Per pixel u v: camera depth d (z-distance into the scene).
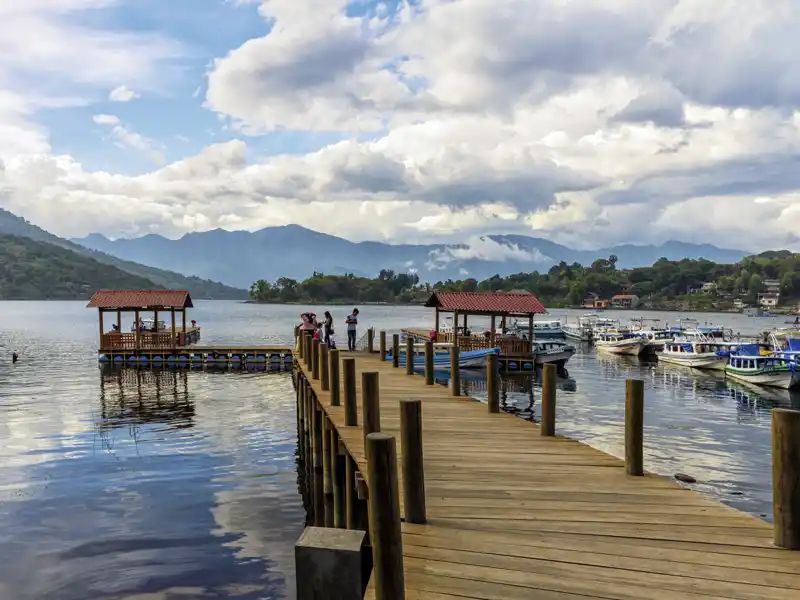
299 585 3.59
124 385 31.91
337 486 11.24
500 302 38.41
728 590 4.63
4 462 16.36
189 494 13.70
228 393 29.33
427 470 8.12
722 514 6.36
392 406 13.24
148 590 9.13
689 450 18.08
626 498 6.90
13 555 10.37
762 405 26.56
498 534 5.79
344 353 31.34
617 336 57.03
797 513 5.40
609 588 4.67
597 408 25.34
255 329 87.19
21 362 42.75
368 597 4.84
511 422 11.55
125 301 41.09
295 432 20.58
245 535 11.30
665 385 33.19
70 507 12.77
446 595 4.55
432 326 85.81
